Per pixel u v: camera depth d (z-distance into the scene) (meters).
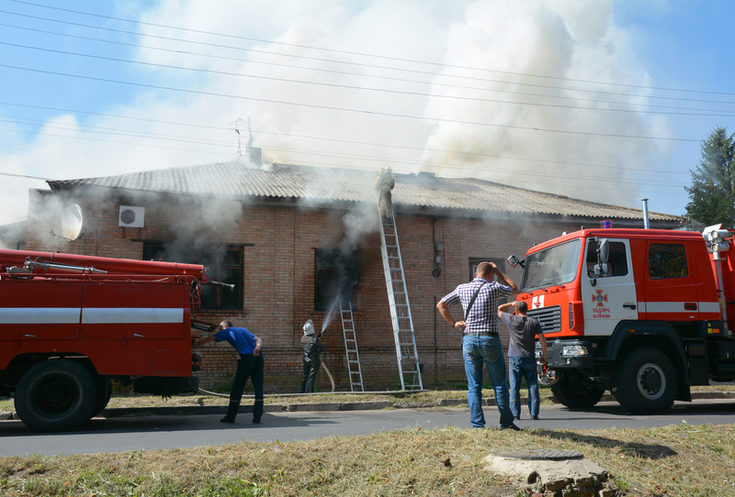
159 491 4.09
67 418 7.73
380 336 15.20
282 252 14.79
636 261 9.61
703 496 4.50
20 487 4.11
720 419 8.55
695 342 9.70
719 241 10.14
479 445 4.96
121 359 8.09
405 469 4.46
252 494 4.12
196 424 8.49
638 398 9.12
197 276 9.20
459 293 6.16
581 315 9.18
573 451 4.56
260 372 8.79
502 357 5.98
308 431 7.41
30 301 7.97
